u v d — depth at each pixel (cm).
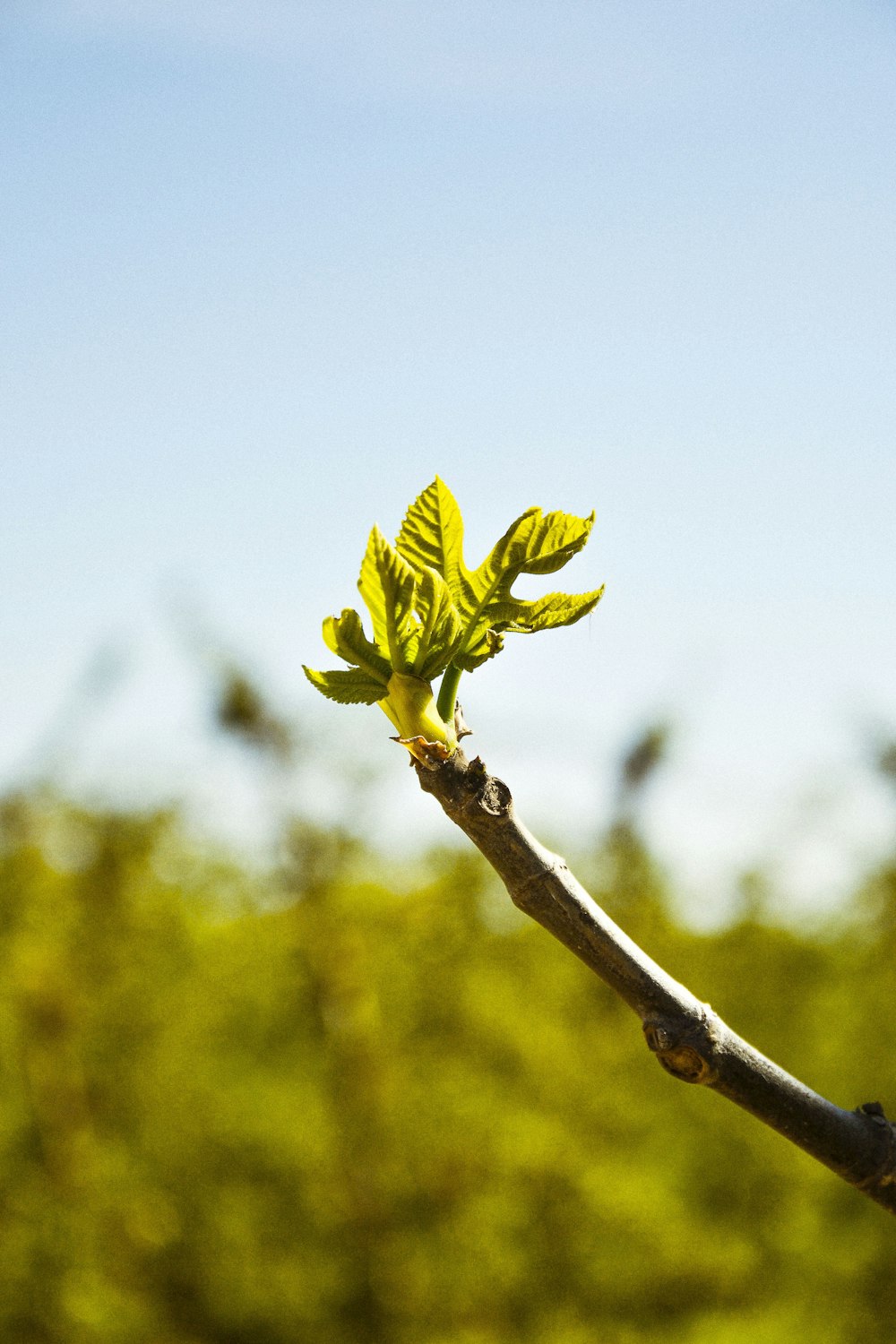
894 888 784
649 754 718
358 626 75
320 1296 625
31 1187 645
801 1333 655
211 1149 659
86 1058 675
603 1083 713
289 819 680
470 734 76
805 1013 776
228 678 667
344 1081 668
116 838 709
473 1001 716
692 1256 663
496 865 75
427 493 79
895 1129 76
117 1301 616
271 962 707
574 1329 631
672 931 768
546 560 77
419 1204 656
